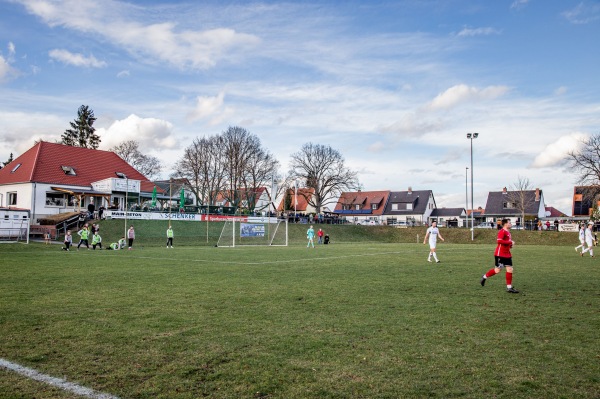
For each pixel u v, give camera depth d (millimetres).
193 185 73938
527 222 69812
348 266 19797
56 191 50969
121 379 5371
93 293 11688
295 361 6062
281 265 20250
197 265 20094
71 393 4957
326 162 84500
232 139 75625
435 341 7059
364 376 5516
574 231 54812
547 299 10977
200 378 5414
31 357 6160
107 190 51656
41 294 11477
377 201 101250
